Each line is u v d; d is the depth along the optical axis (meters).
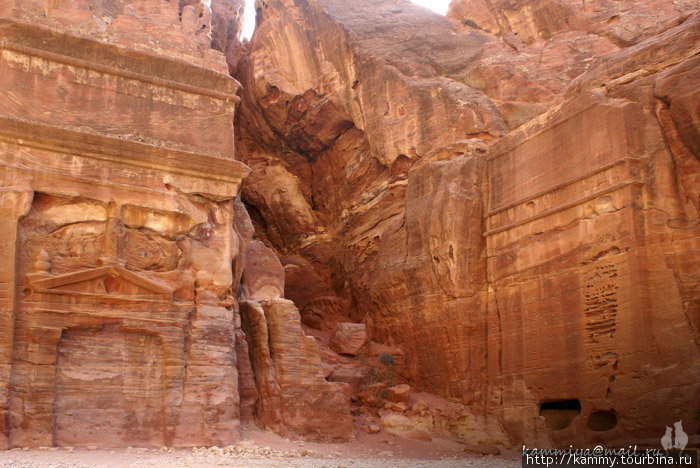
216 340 14.02
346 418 15.19
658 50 14.87
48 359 12.29
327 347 18.89
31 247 12.79
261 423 14.67
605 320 13.76
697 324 12.58
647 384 12.76
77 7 14.75
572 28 21.14
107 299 13.11
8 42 13.70
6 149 12.98
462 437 15.80
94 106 14.25
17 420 11.70
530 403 14.97
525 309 15.54
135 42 15.16
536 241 15.62
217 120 15.55
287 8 23.97
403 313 18.52
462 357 16.50
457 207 17.03
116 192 13.74
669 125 13.91
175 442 12.89
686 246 13.08
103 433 12.48
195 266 14.39
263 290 17.45
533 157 16.14
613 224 13.95
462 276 16.75
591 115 14.84
